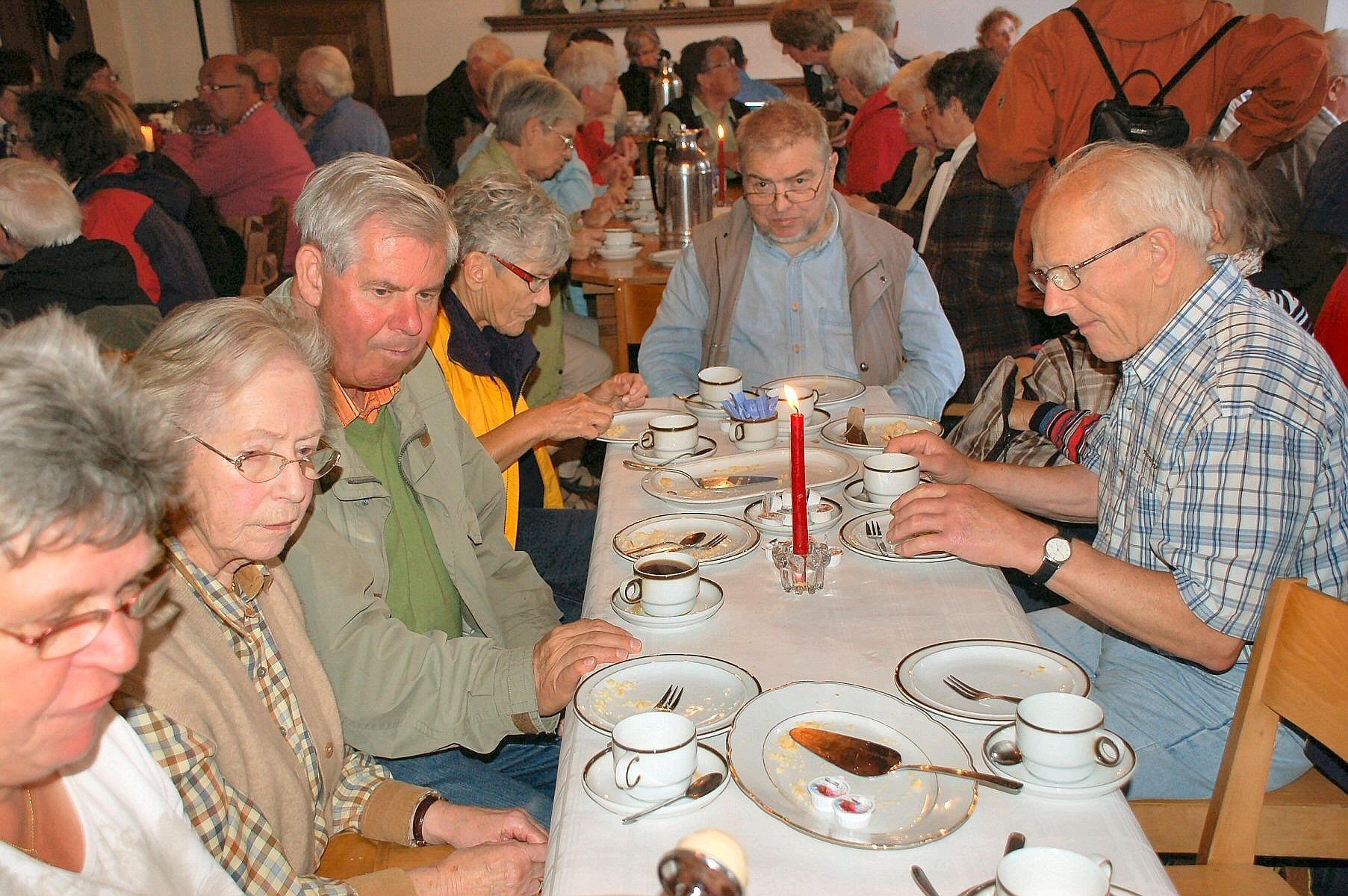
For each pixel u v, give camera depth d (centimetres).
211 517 113
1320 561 146
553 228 218
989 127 347
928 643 132
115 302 287
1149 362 149
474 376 230
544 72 437
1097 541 174
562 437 223
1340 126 387
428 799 141
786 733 111
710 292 289
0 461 67
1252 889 124
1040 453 226
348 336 157
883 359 280
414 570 176
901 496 158
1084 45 333
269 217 447
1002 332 362
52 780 85
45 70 800
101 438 72
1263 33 344
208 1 922
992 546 145
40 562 70
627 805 100
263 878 111
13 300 280
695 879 49
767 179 261
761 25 895
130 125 375
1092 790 98
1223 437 137
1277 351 139
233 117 534
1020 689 120
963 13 880
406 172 161
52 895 77
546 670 138
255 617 125
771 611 143
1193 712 154
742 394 219
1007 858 82
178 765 103
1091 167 145
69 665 73
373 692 146
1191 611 138
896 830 95
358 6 922
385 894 119
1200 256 145
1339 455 141
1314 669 117
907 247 280
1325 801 147
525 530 252
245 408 111
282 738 125
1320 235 311
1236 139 385
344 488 156
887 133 522
